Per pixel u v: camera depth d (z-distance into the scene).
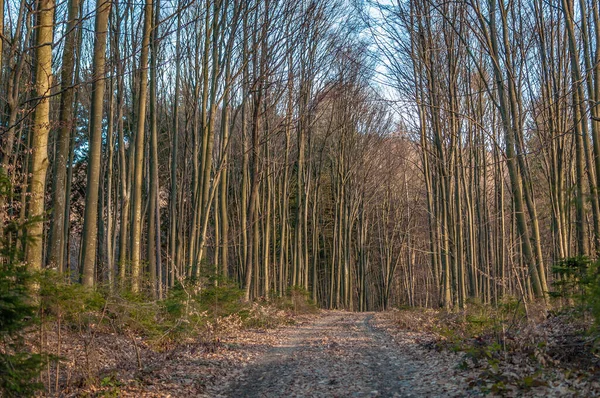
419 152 26.72
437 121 22.55
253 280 27.61
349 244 42.47
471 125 23.64
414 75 23.47
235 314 17.38
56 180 12.13
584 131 14.44
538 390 6.75
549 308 14.03
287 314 25.95
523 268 11.39
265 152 29.97
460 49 21.80
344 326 22.00
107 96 22.56
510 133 14.70
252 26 21.20
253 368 11.10
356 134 39.47
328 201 49.66
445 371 9.24
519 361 8.55
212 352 12.52
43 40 10.74
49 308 7.48
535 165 23.31
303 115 28.84
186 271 18.83
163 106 29.72
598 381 6.68
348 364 11.09
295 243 33.00
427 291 46.47
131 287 14.05
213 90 19.81
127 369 9.58
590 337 9.08
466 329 13.35
